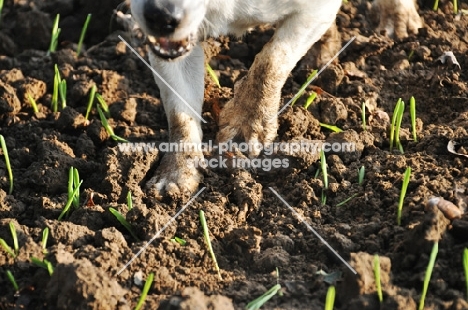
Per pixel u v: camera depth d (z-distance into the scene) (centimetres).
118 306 501
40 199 607
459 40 788
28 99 717
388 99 723
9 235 568
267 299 508
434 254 492
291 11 628
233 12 618
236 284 532
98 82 739
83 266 501
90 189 623
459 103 705
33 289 526
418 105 720
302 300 515
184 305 476
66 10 823
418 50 763
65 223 569
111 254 542
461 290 511
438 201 561
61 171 638
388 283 508
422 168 618
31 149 675
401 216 570
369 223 569
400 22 792
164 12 542
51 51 779
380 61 763
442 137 645
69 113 688
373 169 623
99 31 818
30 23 809
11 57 810
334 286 515
